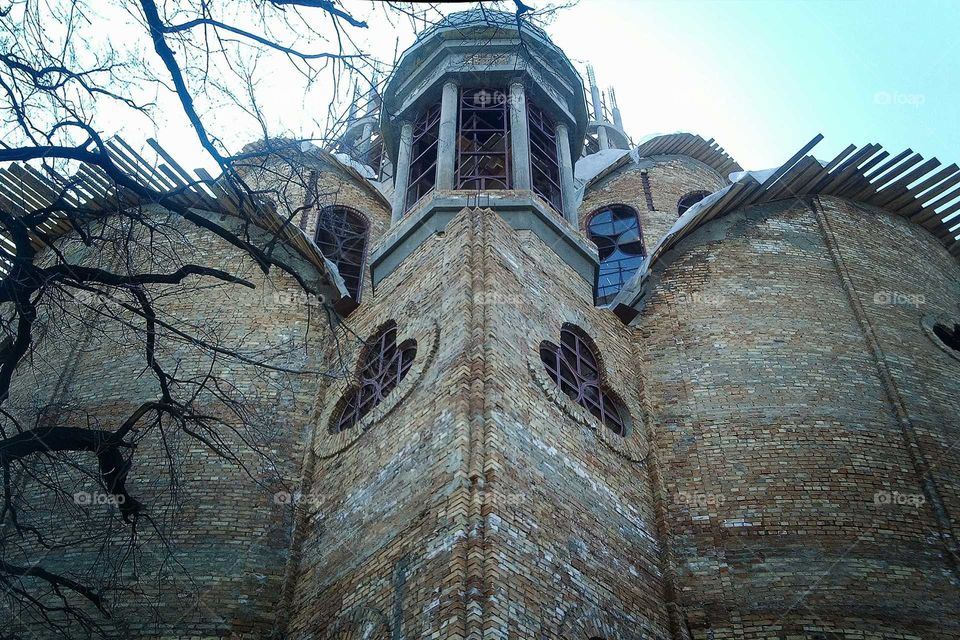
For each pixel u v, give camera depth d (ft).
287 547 52.42
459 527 41.01
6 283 39.91
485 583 39.29
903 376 61.16
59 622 47.80
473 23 76.02
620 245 87.76
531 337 53.67
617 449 53.36
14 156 38.91
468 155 72.54
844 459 55.11
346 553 47.32
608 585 45.39
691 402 59.62
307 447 57.31
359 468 51.31
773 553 50.55
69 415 59.06
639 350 63.72
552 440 48.88
